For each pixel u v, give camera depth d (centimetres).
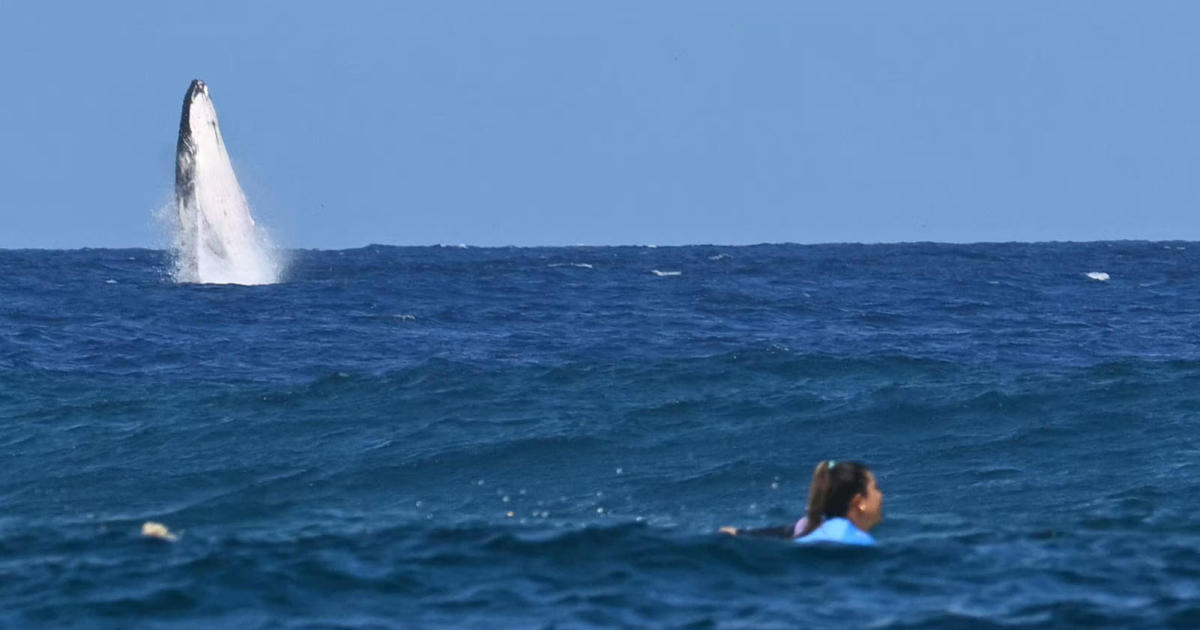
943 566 4353
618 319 16788
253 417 8262
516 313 17562
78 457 7225
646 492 6372
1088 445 7175
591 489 6444
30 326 14975
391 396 8900
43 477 6775
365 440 7575
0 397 9219
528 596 4078
